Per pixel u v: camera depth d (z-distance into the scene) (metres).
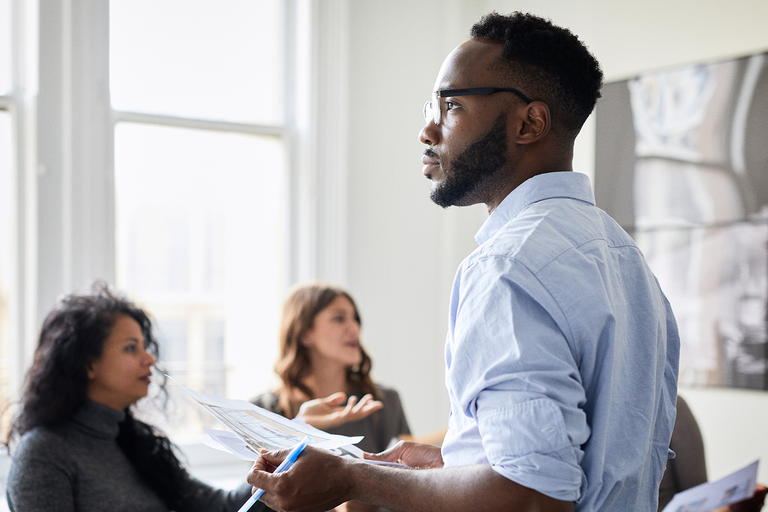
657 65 2.46
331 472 0.75
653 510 0.83
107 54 2.56
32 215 2.42
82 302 1.82
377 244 2.93
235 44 2.87
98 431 1.77
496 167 0.84
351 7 2.89
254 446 0.83
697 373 2.32
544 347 0.67
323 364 2.24
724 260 2.26
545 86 0.82
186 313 2.78
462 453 0.72
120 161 2.64
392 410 2.33
